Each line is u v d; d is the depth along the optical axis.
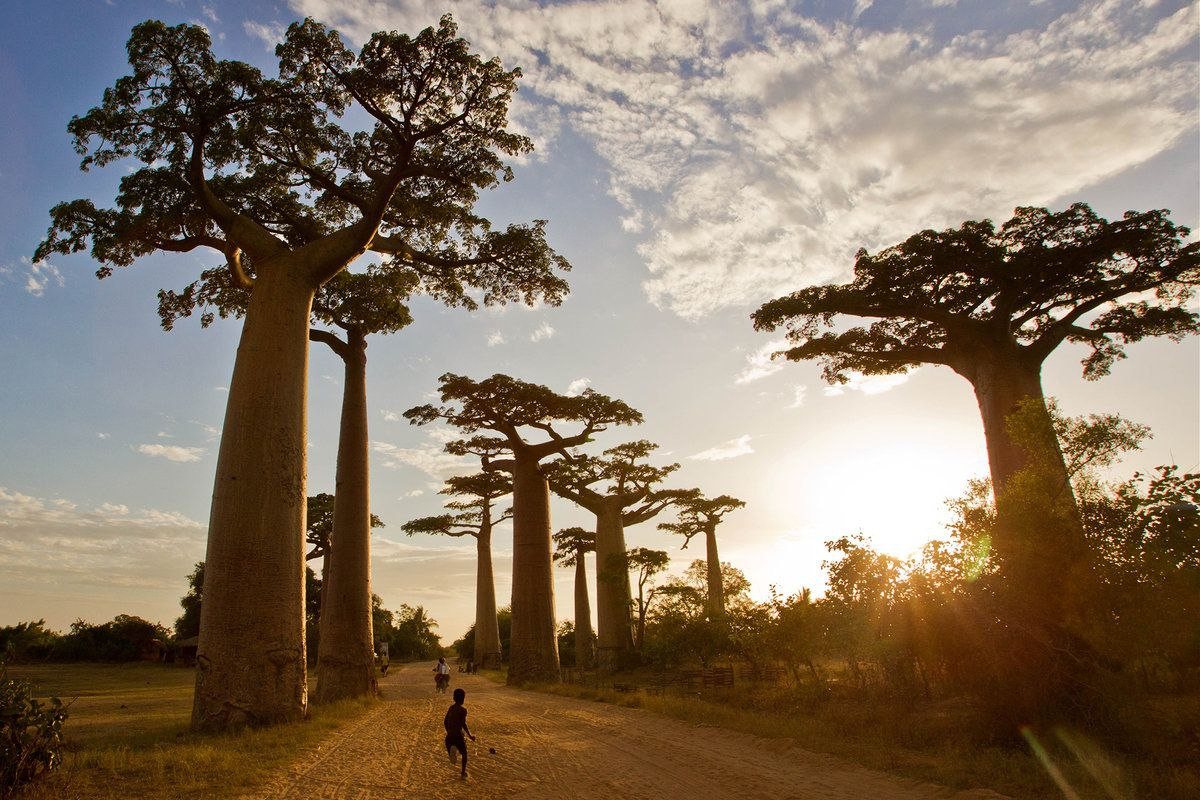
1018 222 19.12
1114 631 9.27
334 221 20.45
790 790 7.71
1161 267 19.53
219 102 15.13
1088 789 6.88
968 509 11.00
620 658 35.41
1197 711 8.50
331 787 8.27
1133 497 9.69
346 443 22.08
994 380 20.20
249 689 12.56
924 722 10.85
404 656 91.56
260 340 14.41
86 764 8.75
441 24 14.81
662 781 8.46
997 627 9.88
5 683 7.92
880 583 11.64
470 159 16.97
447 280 22.05
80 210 15.66
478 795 7.93
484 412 28.50
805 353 23.48
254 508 13.29
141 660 59.56
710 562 42.91
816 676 16.36
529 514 29.55
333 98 15.90
